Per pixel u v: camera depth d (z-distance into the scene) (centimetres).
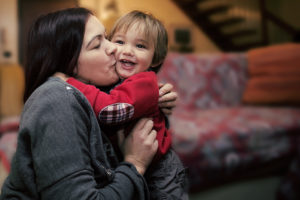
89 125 56
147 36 78
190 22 549
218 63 296
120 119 60
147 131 64
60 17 59
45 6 440
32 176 53
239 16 558
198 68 285
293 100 258
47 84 54
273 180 184
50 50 58
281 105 269
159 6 509
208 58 297
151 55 80
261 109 249
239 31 530
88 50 60
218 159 161
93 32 61
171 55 280
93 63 61
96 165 54
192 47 549
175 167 72
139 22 79
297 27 580
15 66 384
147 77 68
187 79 275
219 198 163
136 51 77
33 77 60
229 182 168
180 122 192
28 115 51
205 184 158
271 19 521
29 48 61
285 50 279
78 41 59
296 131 191
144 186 58
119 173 56
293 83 260
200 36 561
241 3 608
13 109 363
